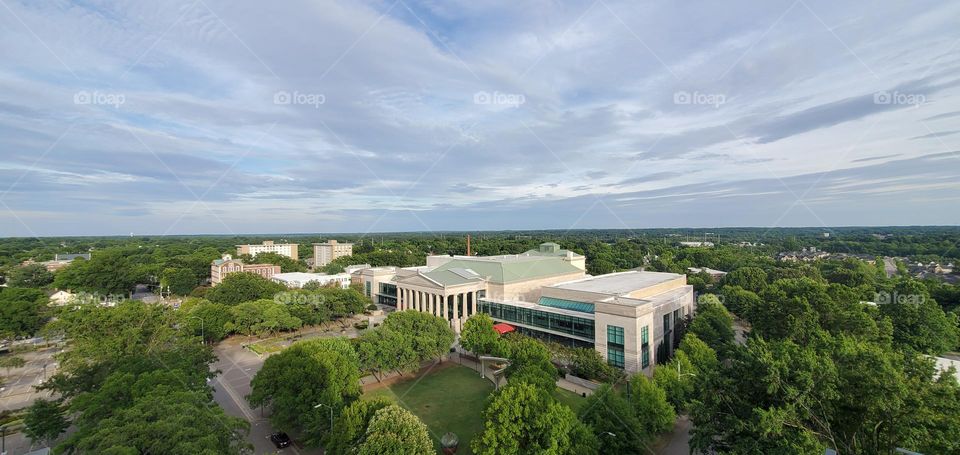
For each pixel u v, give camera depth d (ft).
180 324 310.04
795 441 116.88
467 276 376.27
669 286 377.09
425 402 224.94
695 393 146.82
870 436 131.03
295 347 203.31
